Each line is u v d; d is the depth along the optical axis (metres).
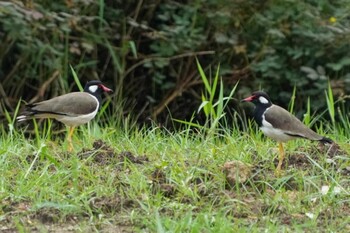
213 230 8.99
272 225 9.26
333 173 10.91
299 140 12.39
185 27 18.56
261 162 11.48
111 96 18.73
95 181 10.59
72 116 12.20
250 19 18.67
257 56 18.61
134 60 19.23
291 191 10.49
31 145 12.24
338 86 17.91
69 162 11.15
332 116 13.48
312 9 18.42
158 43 18.67
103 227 9.38
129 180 10.52
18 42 18.45
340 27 18.28
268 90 18.64
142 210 9.78
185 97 19.39
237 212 9.77
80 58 18.72
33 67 18.42
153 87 19.16
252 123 17.75
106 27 18.58
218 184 10.48
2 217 9.56
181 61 19.03
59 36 18.28
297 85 18.17
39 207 9.75
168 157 11.62
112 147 11.95
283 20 18.44
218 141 12.67
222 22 18.48
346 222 9.52
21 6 17.14
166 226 9.14
